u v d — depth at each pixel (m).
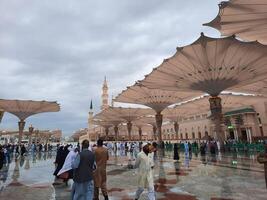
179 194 6.91
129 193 7.28
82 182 4.82
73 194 4.93
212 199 6.24
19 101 35.59
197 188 7.69
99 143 6.19
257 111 41.03
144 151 5.80
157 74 23.23
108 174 11.58
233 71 21.44
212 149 22.98
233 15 14.16
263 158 4.97
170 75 23.17
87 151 5.02
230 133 44.12
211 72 21.88
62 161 10.55
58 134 121.19
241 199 6.16
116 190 7.75
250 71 21.58
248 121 40.69
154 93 34.19
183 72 22.33
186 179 9.50
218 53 18.62
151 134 87.44
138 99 36.66
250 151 23.36
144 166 5.68
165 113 51.59
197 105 43.03
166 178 9.86
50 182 9.67
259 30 16.00
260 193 6.76
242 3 12.88
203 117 54.53
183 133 63.34
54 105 39.09
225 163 14.70
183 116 55.25
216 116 24.02
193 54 18.91
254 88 31.23
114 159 21.14
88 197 4.94
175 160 18.14
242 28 15.69
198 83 23.84
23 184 9.23
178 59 19.97
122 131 84.94
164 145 37.12
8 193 7.55
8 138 81.12
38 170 14.13
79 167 4.88
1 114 30.91
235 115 42.84
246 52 18.30
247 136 40.53
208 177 9.84
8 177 11.21
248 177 9.52
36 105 37.81
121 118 56.91
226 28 15.77
